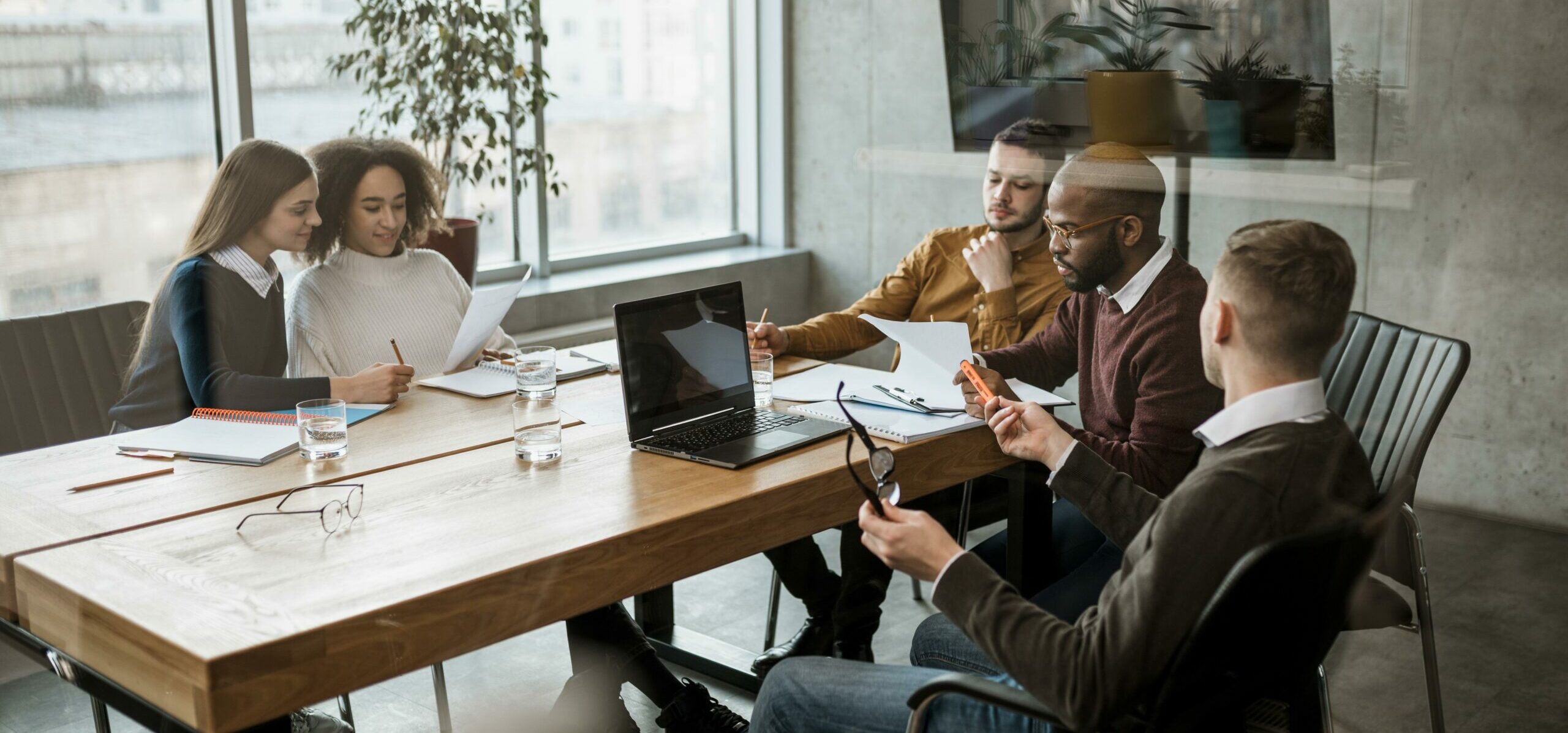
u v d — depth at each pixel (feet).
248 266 7.36
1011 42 8.27
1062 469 5.35
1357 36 6.40
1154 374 6.21
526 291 12.76
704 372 6.44
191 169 9.57
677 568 4.92
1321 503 3.71
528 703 6.84
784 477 5.42
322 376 7.41
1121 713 3.72
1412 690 7.00
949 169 9.39
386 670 3.99
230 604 3.97
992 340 8.00
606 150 14.30
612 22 13.99
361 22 11.80
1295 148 6.72
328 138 11.75
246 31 10.64
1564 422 6.16
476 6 12.22
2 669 6.47
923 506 7.31
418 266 8.78
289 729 4.66
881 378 7.32
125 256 8.70
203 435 6.05
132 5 9.10
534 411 5.86
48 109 8.41
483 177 13.10
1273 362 3.88
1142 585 3.67
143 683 3.85
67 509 5.00
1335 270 3.78
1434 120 6.21
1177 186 7.17
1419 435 5.40
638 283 12.32
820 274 11.01
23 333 6.95
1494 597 6.73
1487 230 6.12
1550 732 6.46
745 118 11.60
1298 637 3.84
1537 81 5.81
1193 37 7.07
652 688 6.65
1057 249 6.82
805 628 7.69
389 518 4.87
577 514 4.91
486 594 4.23
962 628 4.03
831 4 10.28
